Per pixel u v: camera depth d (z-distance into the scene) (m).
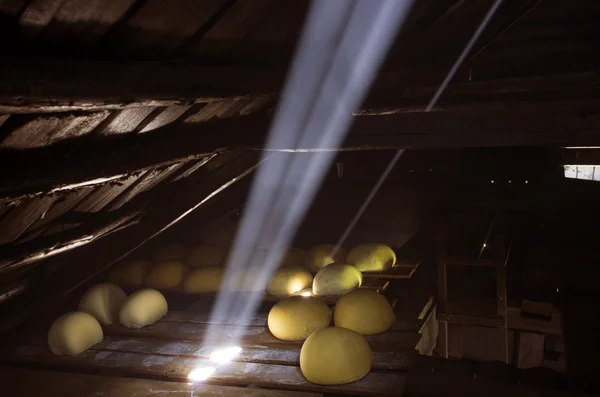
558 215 5.53
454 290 4.92
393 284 4.59
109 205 3.26
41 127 2.06
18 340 3.94
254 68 2.70
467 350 5.13
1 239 2.63
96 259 3.84
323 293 4.14
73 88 1.81
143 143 2.77
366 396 2.95
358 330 3.56
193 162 3.53
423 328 4.08
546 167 6.24
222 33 2.31
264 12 2.34
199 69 2.35
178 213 3.81
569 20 3.77
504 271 4.25
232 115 3.38
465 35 3.19
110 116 2.34
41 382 3.32
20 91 1.67
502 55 3.93
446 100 3.45
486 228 5.51
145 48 2.11
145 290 4.12
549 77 3.33
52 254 2.92
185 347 3.67
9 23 1.60
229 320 4.05
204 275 4.56
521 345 5.12
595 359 3.33
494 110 3.65
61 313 4.36
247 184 5.55
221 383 3.26
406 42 3.15
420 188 6.17
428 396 2.91
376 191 6.29
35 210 2.60
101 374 3.44
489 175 6.37
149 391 3.15
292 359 3.38
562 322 3.87
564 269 4.48
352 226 6.32
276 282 4.35
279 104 3.58
